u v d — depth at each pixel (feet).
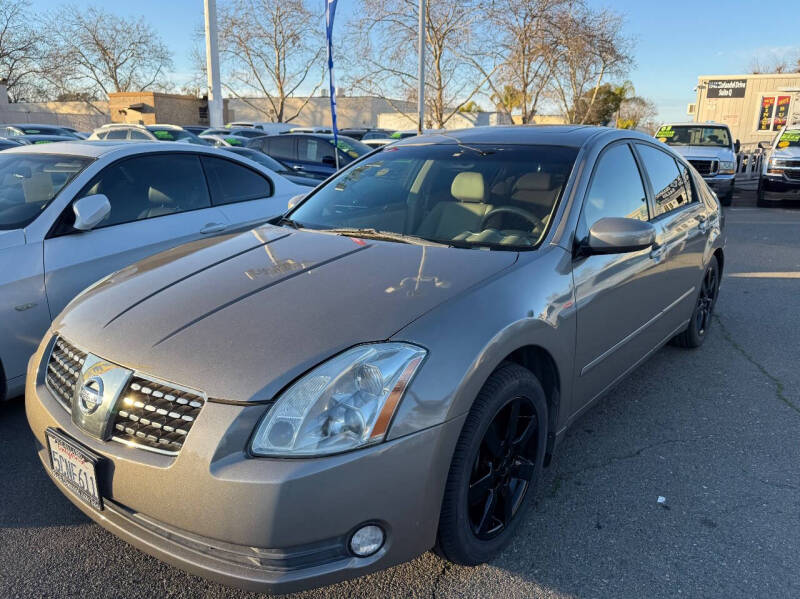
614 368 10.41
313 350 6.44
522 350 7.98
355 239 9.41
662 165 12.77
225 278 8.11
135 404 6.56
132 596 7.46
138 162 14.11
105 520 6.75
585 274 8.96
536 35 81.61
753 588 7.51
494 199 9.80
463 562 7.50
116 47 165.37
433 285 7.52
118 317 7.50
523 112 87.15
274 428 6.04
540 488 9.58
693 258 13.33
